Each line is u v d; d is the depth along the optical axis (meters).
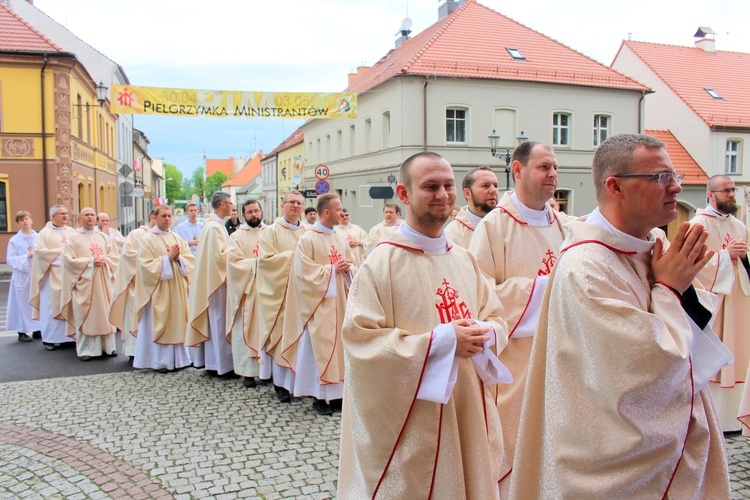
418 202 2.80
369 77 31.06
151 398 6.66
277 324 6.62
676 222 28.09
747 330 5.34
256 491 4.31
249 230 7.58
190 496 4.25
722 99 29.58
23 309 10.12
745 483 4.33
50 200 21.48
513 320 3.61
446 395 2.49
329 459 4.88
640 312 1.90
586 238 2.13
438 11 31.42
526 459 2.32
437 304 2.79
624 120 26.48
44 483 4.48
